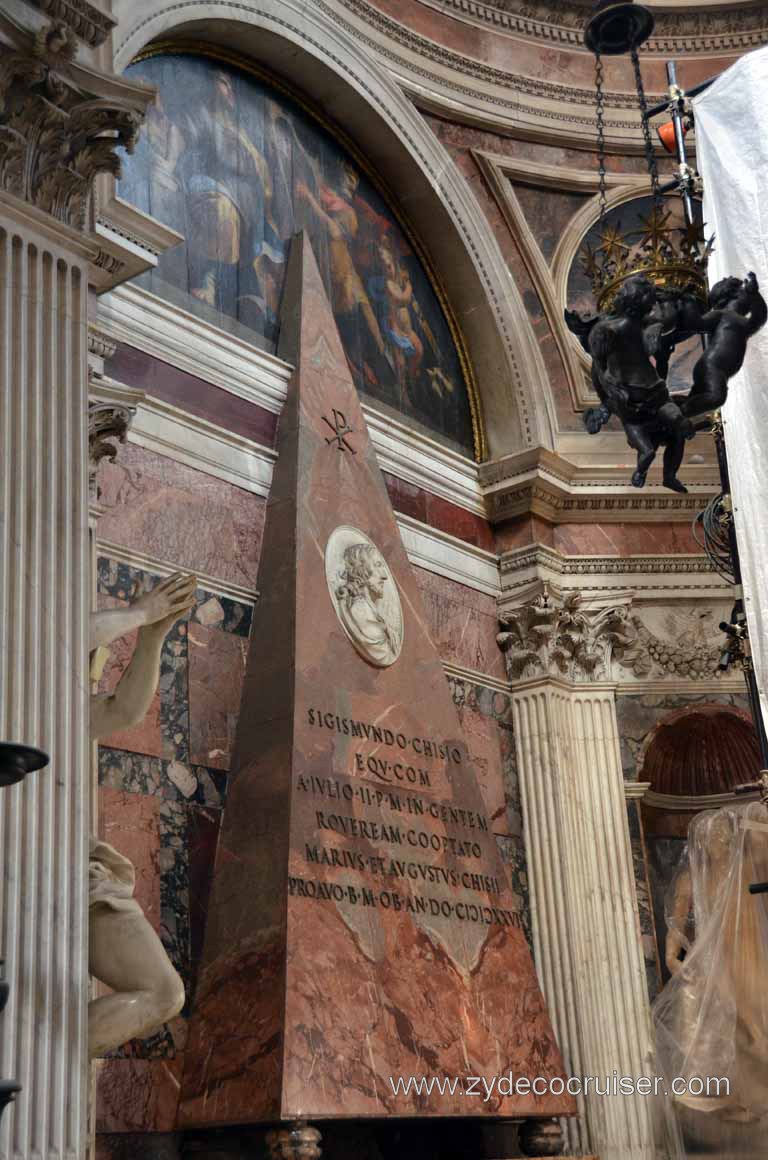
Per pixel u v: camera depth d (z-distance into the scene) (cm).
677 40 1284
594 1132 989
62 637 490
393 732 883
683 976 902
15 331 506
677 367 1243
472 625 1114
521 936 915
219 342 920
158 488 841
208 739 823
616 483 1181
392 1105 751
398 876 834
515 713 1123
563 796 1089
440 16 1197
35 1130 432
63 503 505
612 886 1080
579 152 1264
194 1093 730
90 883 542
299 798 791
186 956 770
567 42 1264
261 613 868
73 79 529
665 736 1176
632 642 1155
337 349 995
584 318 834
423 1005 805
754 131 972
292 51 1048
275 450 929
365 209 1144
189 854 790
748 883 894
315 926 760
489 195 1219
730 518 901
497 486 1164
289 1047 712
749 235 957
